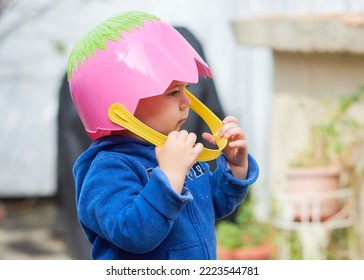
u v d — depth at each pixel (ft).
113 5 38.19
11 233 36.06
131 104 12.78
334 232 25.91
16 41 38.65
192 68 13.08
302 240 26.11
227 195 14.21
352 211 25.72
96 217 12.82
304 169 25.79
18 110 39.55
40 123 39.78
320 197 25.27
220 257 25.58
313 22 25.72
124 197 12.70
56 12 38.27
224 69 36.09
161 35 13.20
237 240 25.68
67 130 25.27
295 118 27.58
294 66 27.58
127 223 12.32
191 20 36.73
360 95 25.64
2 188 40.16
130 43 12.92
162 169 12.57
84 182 13.14
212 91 22.94
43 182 40.27
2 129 39.65
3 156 39.91
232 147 14.02
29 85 39.32
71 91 13.44
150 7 37.63
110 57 12.89
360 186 25.62
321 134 26.53
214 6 36.40
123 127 12.84
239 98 35.81
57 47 35.76
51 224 37.24
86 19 38.40
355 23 24.49
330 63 26.53
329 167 26.03
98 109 12.99
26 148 39.96
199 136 22.17
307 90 27.25
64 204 25.84
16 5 37.55
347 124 25.98
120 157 13.11
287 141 27.84
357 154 25.72
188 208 13.52
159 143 12.89
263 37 27.45
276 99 28.32
